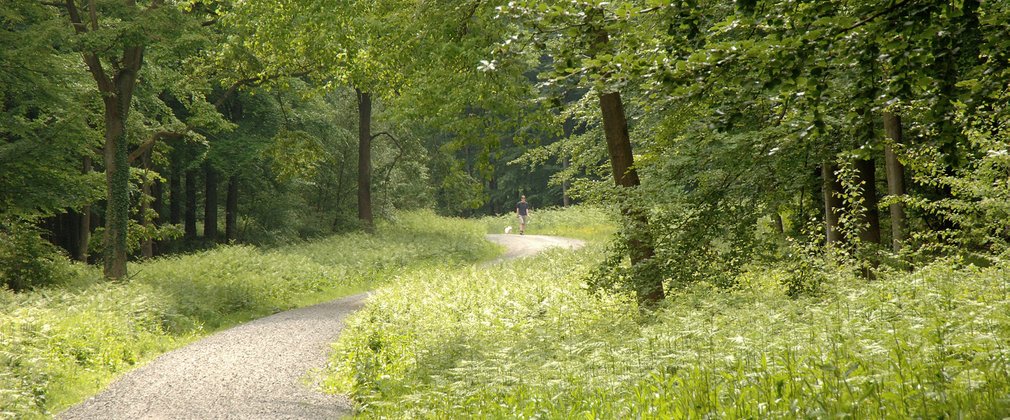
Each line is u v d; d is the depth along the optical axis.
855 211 11.95
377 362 11.05
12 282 21.16
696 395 5.40
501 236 43.75
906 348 5.34
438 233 42.03
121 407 9.95
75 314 15.42
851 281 10.00
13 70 21.42
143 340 15.02
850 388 4.68
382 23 14.09
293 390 10.61
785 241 12.86
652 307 11.22
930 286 8.41
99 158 26.30
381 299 17.31
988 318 5.79
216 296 20.75
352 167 45.47
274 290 23.22
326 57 17.73
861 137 6.14
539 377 7.55
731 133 10.64
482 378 8.05
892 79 5.91
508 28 12.44
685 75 6.15
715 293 10.39
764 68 5.94
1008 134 9.13
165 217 46.62
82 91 23.91
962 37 5.39
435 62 13.43
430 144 52.66
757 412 4.71
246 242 42.31
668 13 6.74
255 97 36.25
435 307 15.68
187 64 26.11
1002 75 5.45
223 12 21.58
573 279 18.11
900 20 5.43
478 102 13.27
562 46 7.03
